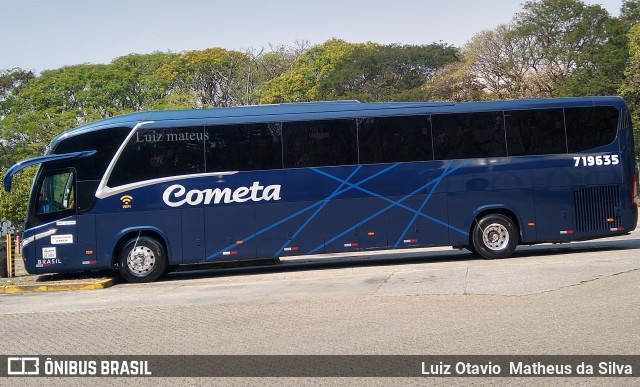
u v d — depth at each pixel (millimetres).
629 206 17031
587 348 7766
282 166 16688
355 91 62656
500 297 11148
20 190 40312
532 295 11156
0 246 19047
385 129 16859
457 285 12477
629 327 8641
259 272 17922
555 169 16938
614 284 11688
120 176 16547
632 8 51000
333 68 65125
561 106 17078
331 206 16688
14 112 57562
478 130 16953
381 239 16688
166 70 59719
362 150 16797
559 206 16922
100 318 11305
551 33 49906
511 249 16875
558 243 19125
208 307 11828
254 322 10211
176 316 11102
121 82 58688
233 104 59375
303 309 11062
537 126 17016
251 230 16578
